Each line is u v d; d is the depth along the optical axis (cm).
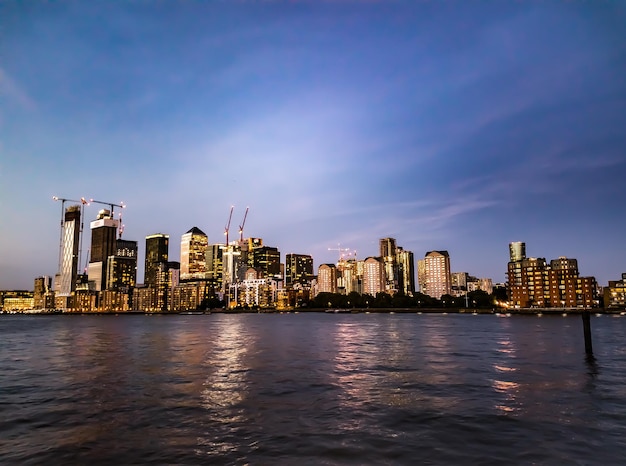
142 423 2397
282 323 19612
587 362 4672
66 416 2558
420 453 1905
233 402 2869
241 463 1809
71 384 3578
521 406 2688
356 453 1909
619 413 2503
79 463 1834
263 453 1919
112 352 6291
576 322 17538
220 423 2380
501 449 1942
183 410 2669
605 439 2056
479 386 3350
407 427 2278
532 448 1950
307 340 8438
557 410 2578
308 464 1794
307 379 3744
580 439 2059
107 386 3478
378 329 12762
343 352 6006
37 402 2923
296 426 2312
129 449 1989
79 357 5622
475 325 15162
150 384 3550
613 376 3747
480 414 2508
